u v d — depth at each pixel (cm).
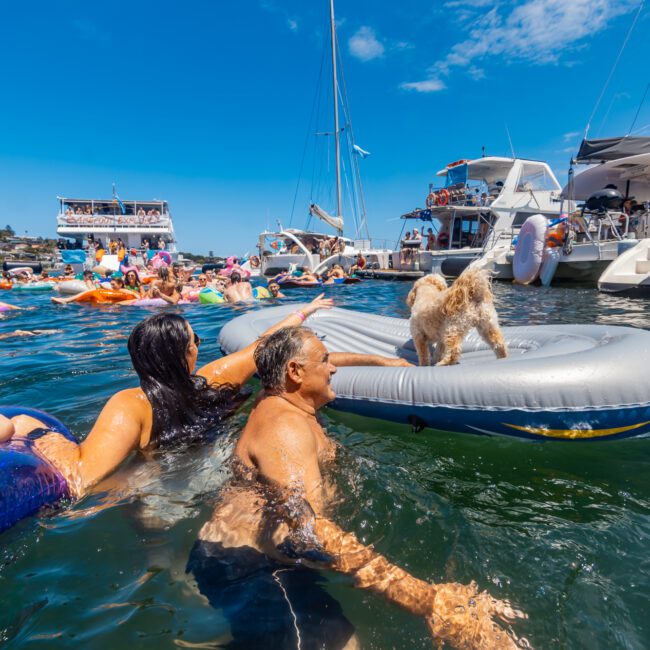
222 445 226
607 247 1217
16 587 143
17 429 198
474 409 269
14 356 504
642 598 141
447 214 2073
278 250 2897
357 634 124
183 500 186
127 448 206
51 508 177
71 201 3250
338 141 2978
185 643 121
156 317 233
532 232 1370
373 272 2189
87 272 1516
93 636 124
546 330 400
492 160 1970
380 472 216
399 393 292
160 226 3250
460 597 137
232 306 1034
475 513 190
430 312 372
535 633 127
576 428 258
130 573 148
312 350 198
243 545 154
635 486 216
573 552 163
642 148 1311
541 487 216
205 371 268
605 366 261
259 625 125
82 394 355
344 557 146
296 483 158
